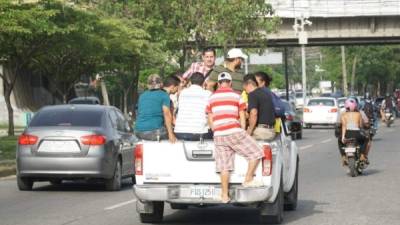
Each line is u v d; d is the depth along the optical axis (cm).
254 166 1677
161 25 5969
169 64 6800
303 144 4906
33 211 2053
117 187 2570
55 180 2575
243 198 1677
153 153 1720
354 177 2906
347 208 2067
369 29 8969
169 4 6156
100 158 2478
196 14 6216
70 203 2225
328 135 6025
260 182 1684
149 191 1706
